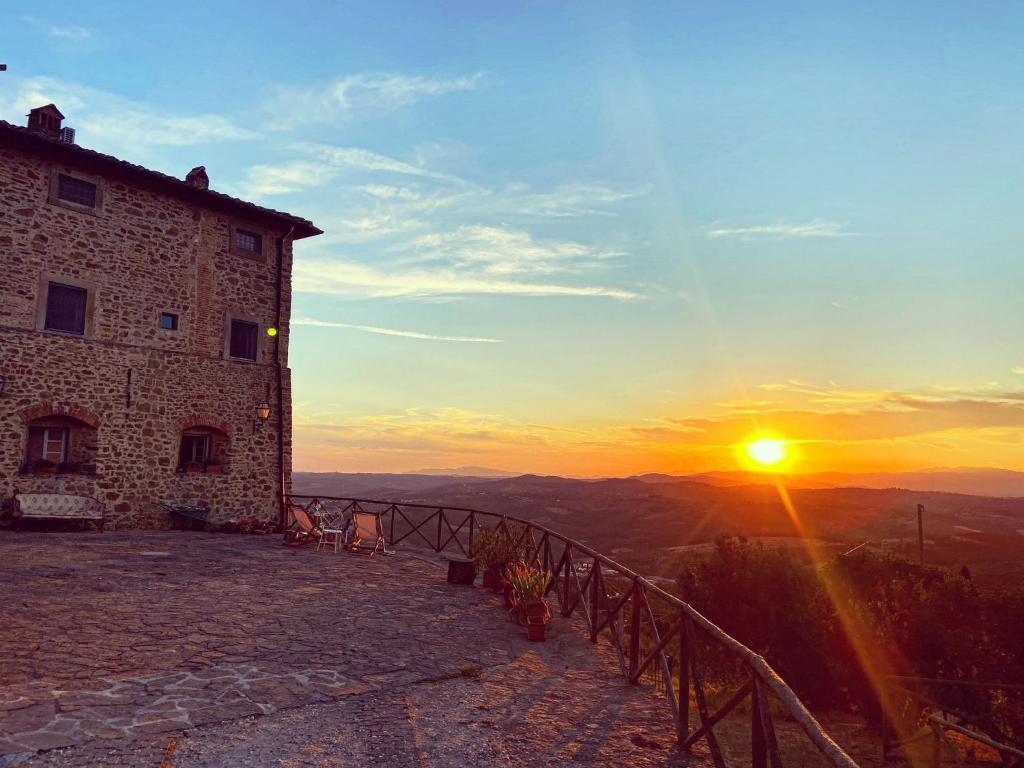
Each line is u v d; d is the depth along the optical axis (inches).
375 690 186.2
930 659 429.4
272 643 224.4
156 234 548.4
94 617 239.3
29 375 470.0
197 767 130.6
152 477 530.3
